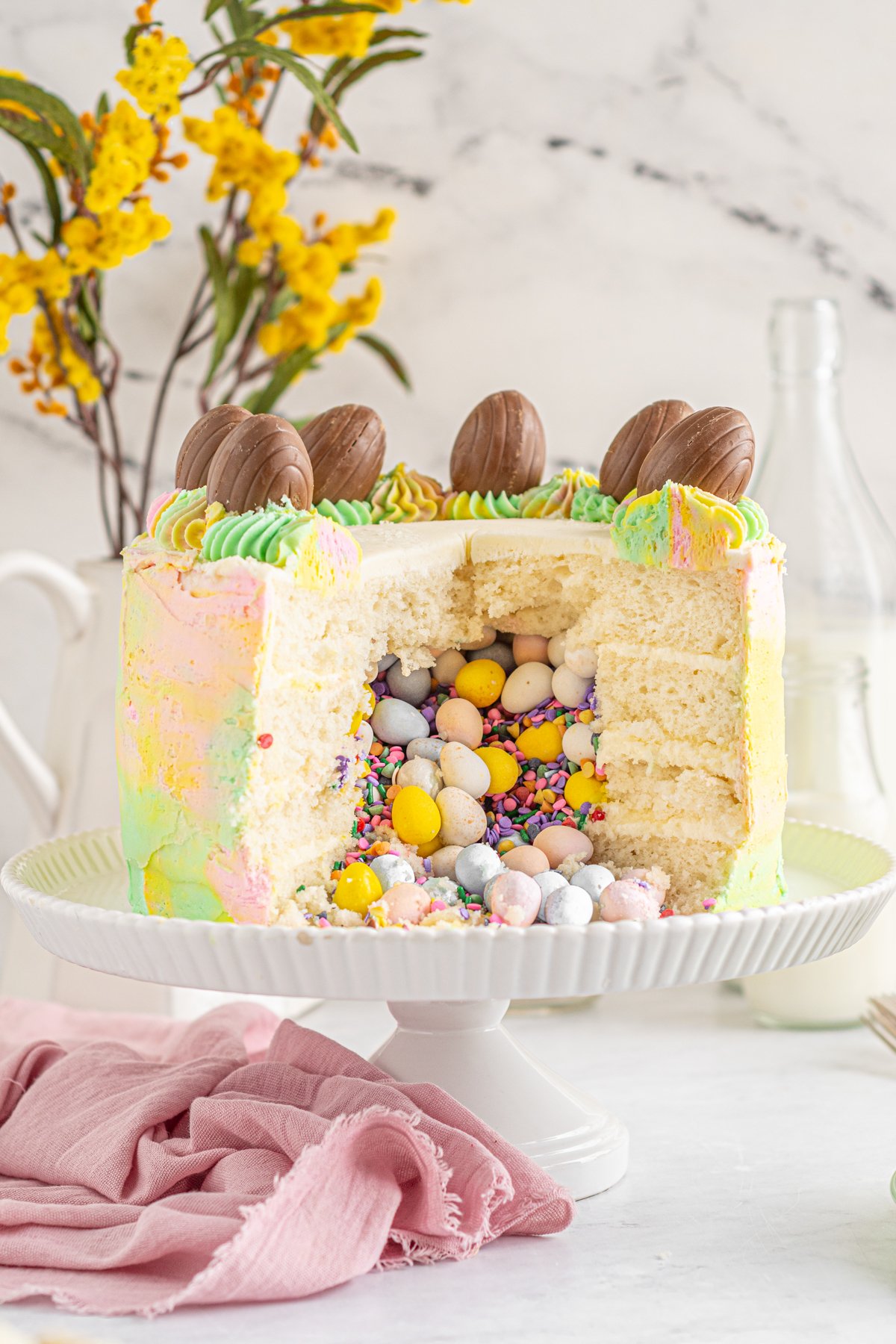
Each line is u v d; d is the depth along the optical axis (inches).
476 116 46.3
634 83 46.1
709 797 34.3
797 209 46.3
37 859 36.0
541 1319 30.1
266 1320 30.1
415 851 34.9
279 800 33.2
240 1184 31.6
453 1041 34.6
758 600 33.9
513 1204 31.8
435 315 47.0
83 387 42.6
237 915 32.7
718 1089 37.2
